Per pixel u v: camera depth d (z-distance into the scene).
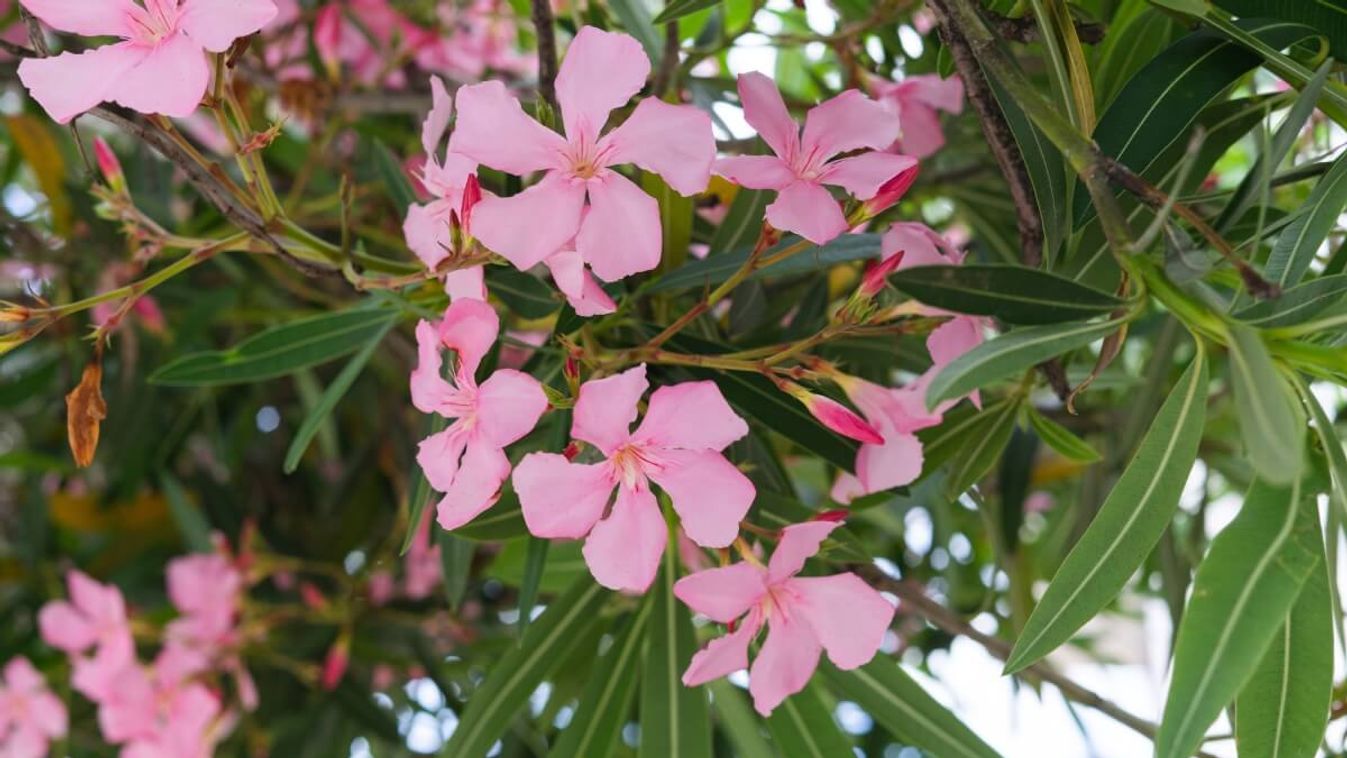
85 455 0.42
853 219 0.40
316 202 0.65
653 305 0.46
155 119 0.41
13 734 0.72
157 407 0.73
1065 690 0.51
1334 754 0.52
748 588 0.39
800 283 0.53
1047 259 0.40
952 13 0.39
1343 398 0.62
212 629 0.70
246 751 0.75
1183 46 0.40
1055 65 0.40
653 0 0.64
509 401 0.37
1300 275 0.39
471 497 0.37
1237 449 0.69
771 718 0.47
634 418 0.37
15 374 0.77
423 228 0.43
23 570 0.79
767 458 0.46
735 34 0.52
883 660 0.48
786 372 0.42
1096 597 0.37
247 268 0.71
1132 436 0.58
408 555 0.75
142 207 0.66
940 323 0.41
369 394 0.78
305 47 0.72
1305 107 0.37
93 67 0.37
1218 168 0.68
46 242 0.69
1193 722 0.34
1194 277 0.35
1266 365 0.33
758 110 0.39
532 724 0.73
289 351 0.49
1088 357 0.61
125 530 0.80
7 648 0.75
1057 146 0.37
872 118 0.39
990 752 0.46
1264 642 0.34
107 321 0.42
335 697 0.71
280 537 0.77
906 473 0.43
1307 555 0.35
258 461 0.84
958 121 0.55
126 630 0.68
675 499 0.38
